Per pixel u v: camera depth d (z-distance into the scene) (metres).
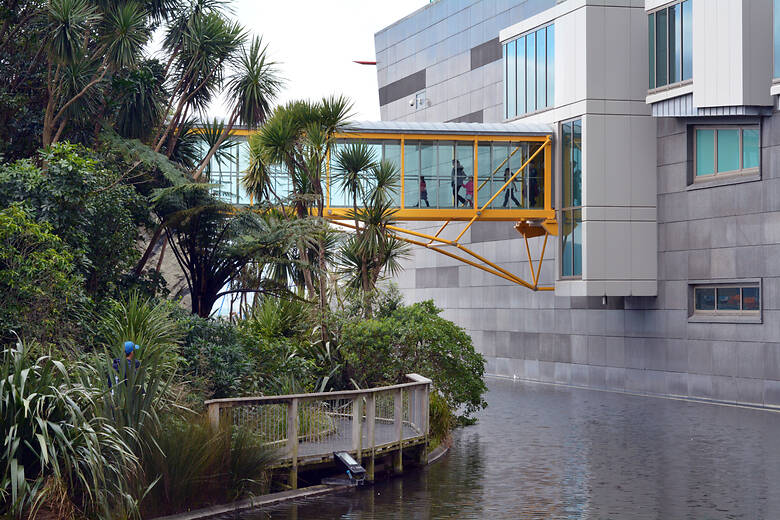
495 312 40.97
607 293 30.64
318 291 22.84
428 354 20.14
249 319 20.72
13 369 10.40
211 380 15.45
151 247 19.41
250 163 23.30
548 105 33.09
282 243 20.66
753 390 27.16
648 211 31.02
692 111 28.31
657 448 18.41
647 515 12.16
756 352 27.11
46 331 12.87
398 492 13.66
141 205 18.08
